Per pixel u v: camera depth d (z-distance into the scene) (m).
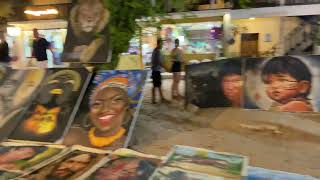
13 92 4.22
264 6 13.20
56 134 3.56
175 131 3.97
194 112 4.91
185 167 2.62
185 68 5.27
